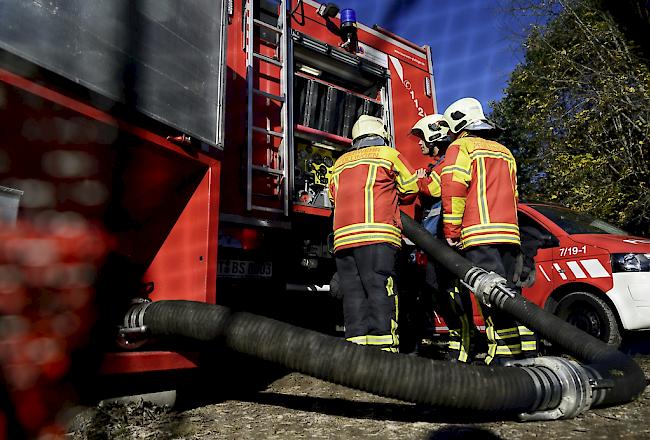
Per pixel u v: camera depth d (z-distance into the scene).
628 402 2.67
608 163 9.84
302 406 2.79
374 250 3.08
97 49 2.14
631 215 9.81
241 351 2.35
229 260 3.71
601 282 4.51
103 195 2.51
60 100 2.00
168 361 2.52
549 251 4.91
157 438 2.17
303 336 2.26
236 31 3.91
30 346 2.16
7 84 1.83
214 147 2.84
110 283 2.69
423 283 4.58
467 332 3.73
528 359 2.59
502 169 3.12
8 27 1.79
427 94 5.36
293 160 4.03
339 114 4.66
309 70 4.64
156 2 2.49
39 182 2.23
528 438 2.10
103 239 2.61
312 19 4.56
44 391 2.19
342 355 2.18
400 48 5.24
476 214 3.05
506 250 3.17
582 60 10.89
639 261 4.39
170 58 2.56
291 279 4.00
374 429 2.30
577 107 10.47
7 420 2.04
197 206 2.79
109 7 2.21
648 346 4.86
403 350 4.48
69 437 2.14
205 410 2.70
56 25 1.97
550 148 10.88
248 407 2.78
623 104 9.63
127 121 2.31
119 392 2.47
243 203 3.72
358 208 3.13
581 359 2.80
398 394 2.14
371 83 5.04
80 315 2.43
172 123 2.54
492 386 2.17
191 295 2.71
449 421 2.41
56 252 2.33
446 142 4.14
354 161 3.25
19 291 2.14
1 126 1.95
